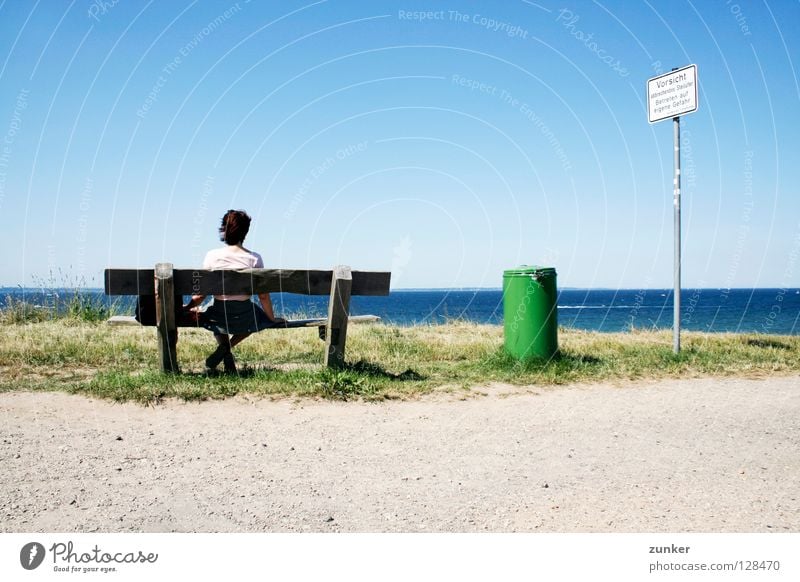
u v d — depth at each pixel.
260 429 4.73
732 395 6.17
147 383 5.65
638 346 8.95
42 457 3.95
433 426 4.96
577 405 5.72
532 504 3.40
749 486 3.69
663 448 4.46
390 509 3.31
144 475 3.71
